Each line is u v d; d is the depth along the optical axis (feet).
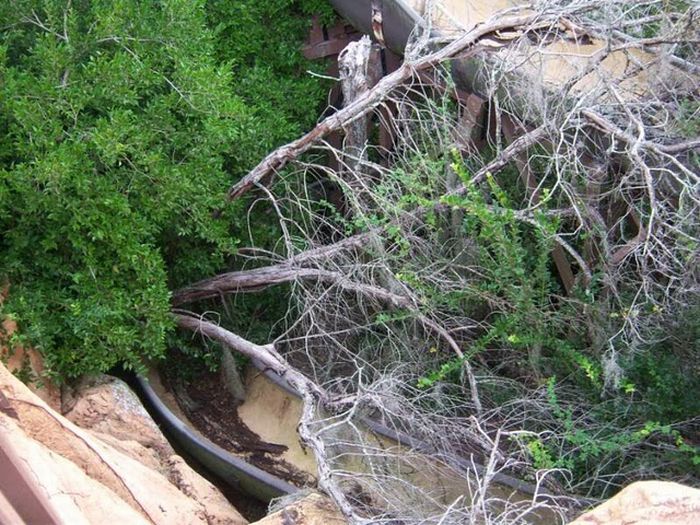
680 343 19.85
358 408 20.90
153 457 19.88
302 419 18.79
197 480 19.72
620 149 21.48
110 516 14.97
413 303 21.65
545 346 22.07
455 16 26.35
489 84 21.89
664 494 12.73
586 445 18.75
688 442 19.56
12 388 16.38
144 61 21.75
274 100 27.43
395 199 23.77
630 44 19.94
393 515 17.80
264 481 21.47
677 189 21.15
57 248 21.30
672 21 22.08
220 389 24.79
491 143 22.88
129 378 23.77
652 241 20.30
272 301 25.86
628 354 20.04
